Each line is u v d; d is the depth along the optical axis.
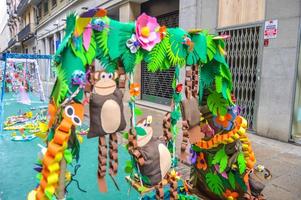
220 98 2.03
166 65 1.75
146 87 9.31
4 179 3.33
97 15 1.36
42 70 18.75
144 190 1.75
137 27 1.52
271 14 4.60
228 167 2.12
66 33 1.36
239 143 2.06
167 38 1.70
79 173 3.44
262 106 4.88
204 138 2.12
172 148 1.92
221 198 2.30
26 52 29.41
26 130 5.75
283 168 3.41
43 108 7.64
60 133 1.37
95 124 1.48
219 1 5.61
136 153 1.66
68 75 1.34
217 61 1.98
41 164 1.62
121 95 1.56
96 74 1.46
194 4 6.23
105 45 1.43
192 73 1.94
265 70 4.78
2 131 5.71
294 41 4.31
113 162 1.61
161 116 6.71
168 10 7.96
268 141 4.61
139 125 1.71
